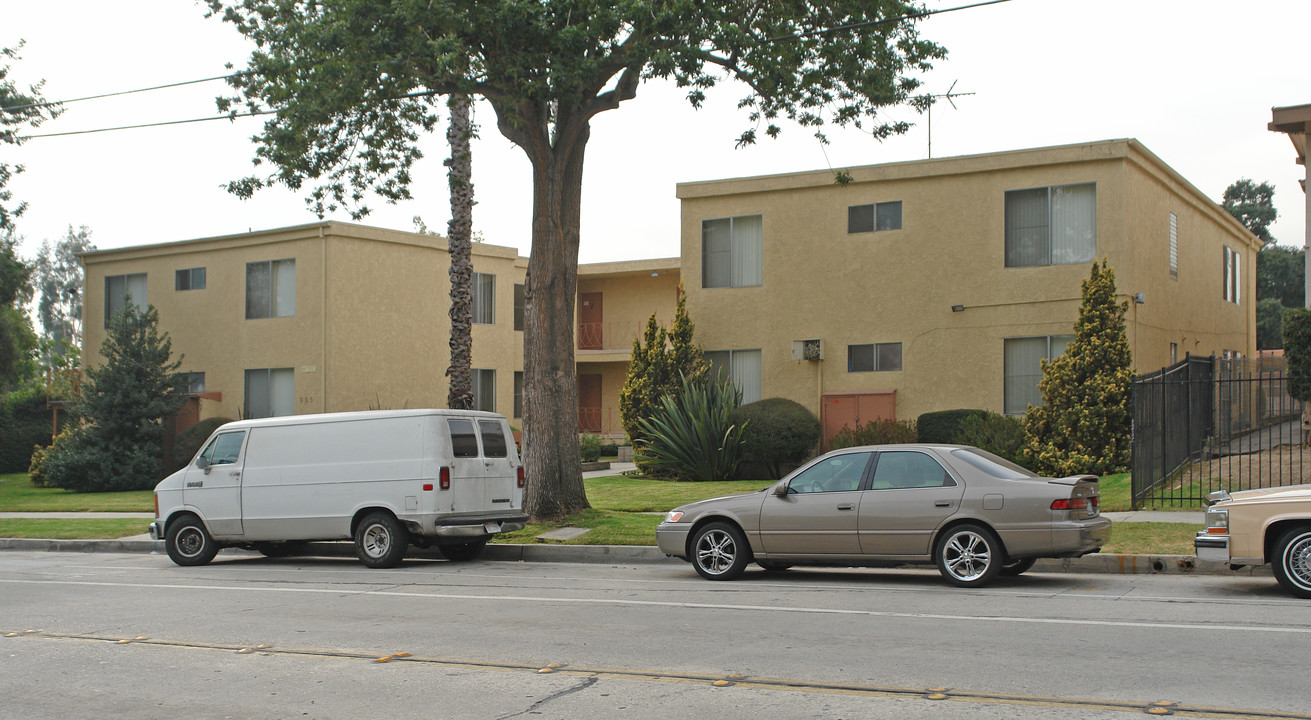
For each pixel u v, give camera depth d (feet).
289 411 98.37
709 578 41.01
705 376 81.97
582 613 33.17
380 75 51.75
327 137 60.18
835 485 39.52
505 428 52.21
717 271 84.28
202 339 103.55
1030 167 73.87
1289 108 61.82
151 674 25.57
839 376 79.61
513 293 114.62
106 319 109.70
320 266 96.89
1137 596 34.35
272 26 60.34
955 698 21.52
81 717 21.77
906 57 57.77
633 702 21.85
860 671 24.13
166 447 98.22
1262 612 30.66
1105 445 65.10
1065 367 66.54
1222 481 55.67
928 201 77.25
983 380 75.10
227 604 36.86
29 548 62.08
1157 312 76.79
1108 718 19.85
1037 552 36.06
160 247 106.01
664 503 64.08
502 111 55.21
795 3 53.88
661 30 48.78
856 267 79.41
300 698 22.90
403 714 21.42
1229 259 99.19
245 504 49.90
